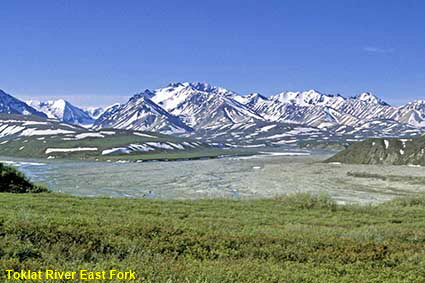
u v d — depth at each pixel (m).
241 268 13.02
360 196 62.75
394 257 15.69
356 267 14.45
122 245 15.20
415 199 40.75
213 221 23.33
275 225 23.22
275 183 79.06
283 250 16.05
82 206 28.06
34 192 41.69
